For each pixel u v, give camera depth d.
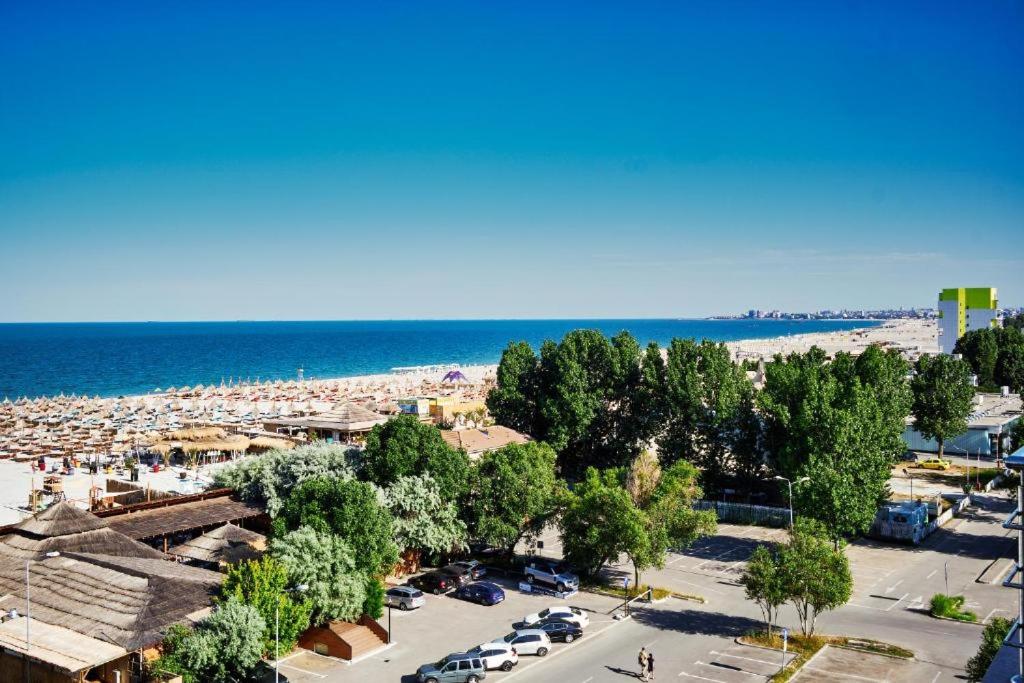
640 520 61.81
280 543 52.97
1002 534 81.00
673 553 75.25
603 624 57.12
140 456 111.81
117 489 84.06
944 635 53.97
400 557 65.94
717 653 51.38
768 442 91.00
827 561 52.47
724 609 60.12
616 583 66.31
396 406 151.75
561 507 68.56
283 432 119.50
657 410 101.81
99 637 43.28
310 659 50.88
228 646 44.25
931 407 112.94
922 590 63.94
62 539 52.94
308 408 163.50
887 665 48.81
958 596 61.34
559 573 64.94
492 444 93.81
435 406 132.50
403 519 65.38
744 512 87.06
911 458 119.19
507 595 63.69
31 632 43.84
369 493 58.53
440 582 63.62
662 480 69.00
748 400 95.12
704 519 64.50
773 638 53.56
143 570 49.41
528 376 108.81
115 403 173.12
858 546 77.56
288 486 67.81
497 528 67.56
